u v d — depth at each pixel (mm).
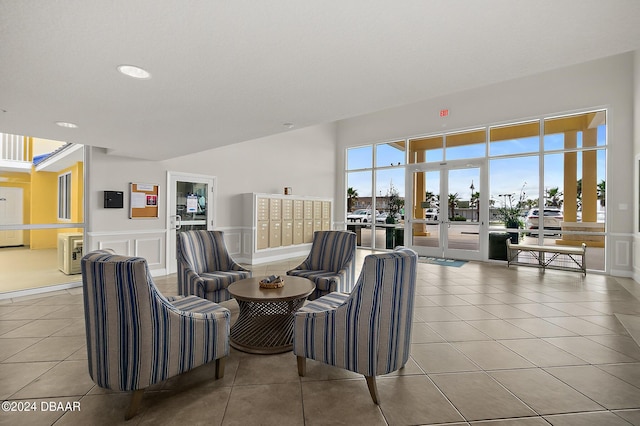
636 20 1469
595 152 5801
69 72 2020
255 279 3316
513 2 1343
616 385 2160
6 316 3484
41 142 4980
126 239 5148
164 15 1425
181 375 2297
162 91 2375
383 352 1969
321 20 1482
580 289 4621
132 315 1784
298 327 2234
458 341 2869
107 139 3938
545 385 2166
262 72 2074
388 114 8312
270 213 6945
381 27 1546
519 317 3475
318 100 2627
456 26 1533
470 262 6805
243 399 2008
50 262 5281
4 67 1936
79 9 1361
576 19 1464
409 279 2043
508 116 6555
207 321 2121
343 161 9234
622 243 5430
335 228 9328
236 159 6762
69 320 3361
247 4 1354
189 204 5973
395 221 8273
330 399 2010
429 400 2000
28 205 4984
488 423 1785
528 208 6469
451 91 2439
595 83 5664
